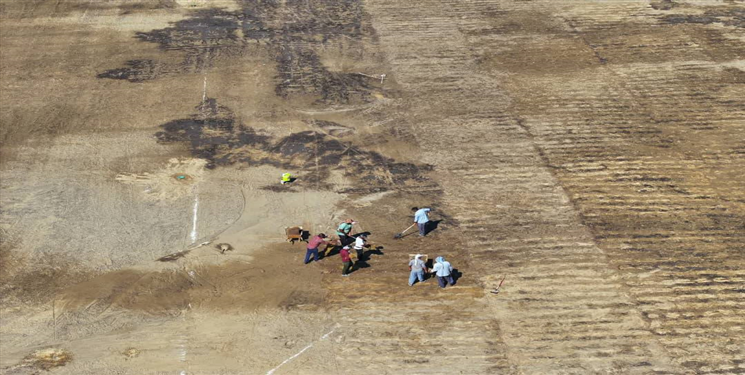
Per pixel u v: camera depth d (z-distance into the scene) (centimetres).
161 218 2006
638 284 1781
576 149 2317
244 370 1538
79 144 2319
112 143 2327
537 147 2330
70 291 1748
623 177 2188
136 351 1584
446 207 2066
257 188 2138
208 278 1798
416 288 1775
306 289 1770
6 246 1881
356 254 1830
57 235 1928
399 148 2333
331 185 2156
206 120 2458
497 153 2305
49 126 2405
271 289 1769
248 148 2320
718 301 1730
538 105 2558
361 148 2330
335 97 2608
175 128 2414
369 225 1991
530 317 1684
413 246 1912
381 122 2470
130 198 2081
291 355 1580
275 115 2494
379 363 1562
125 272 1811
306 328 1655
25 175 2167
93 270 1814
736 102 2558
